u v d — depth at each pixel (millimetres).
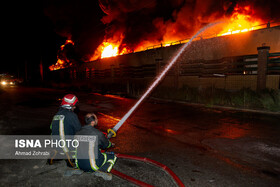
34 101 13539
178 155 4242
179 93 12516
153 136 5531
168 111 9117
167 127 6391
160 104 11281
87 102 12719
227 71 12242
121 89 18344
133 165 3732
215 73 12883
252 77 11078
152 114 8500
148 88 16828
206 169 3609
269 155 4148
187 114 8352
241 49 11617
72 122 3227
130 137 5477
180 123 6871
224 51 12375
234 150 4434
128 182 3145
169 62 16109
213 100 10391
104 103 12219
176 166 3740
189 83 14484
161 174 3395
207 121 7078
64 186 3061
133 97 15227
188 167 3695
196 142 4996
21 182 3170
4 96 17047
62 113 3250
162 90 14094
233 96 10000
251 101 9336
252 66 11445
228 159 4004
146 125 6684
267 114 7973
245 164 3785
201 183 3150
